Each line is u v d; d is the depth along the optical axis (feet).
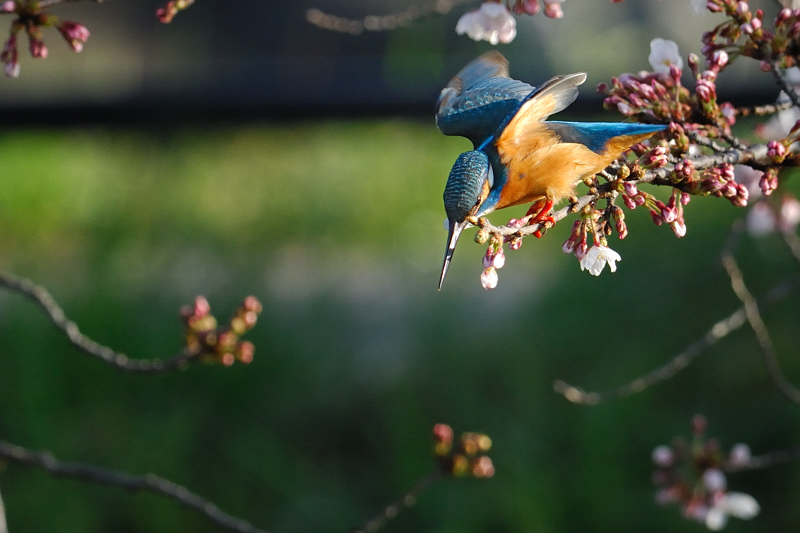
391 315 44.45
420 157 60.03
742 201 13.20
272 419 39.11
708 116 14.24
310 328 42.86
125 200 54.80
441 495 34.83
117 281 45.16
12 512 34.45
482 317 43.62
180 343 40.93
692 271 41.50
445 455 20.61
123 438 37.22
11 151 58.18
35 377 38.73
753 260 41.11
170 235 51.24
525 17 50.85
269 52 49.57
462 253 51.13
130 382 39.47
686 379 37.63
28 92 43.80
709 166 13.80
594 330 40.27
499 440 36.29
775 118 19.49
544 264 48.55
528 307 43.50
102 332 40.70
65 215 55.47
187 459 37.32
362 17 50.80
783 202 23.25
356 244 53.26
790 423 34.81
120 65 47.70
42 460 20.59
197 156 57.11
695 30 49.78
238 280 45.85
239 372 40.04
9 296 46.32
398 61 44.06
